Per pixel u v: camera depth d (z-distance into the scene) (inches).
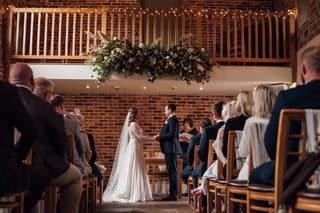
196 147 237.3
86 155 212.5
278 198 87.1
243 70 313.9
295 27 320.2
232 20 382.0
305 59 97.7
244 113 154.2
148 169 351.6
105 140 385.4
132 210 237.1
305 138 88.7
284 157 87.8
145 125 388.2
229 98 394.6
